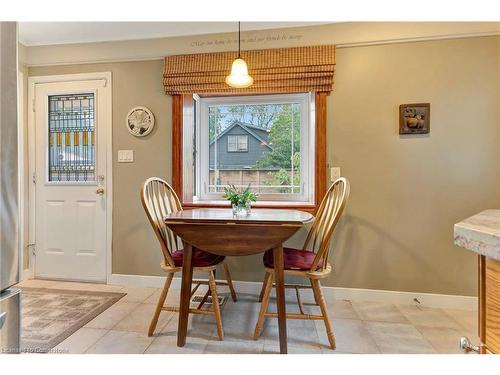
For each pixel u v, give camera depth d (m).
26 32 2.34
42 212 2.60
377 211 2.17
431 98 2.08
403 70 2.11
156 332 1.72
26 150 2.59
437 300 2.10
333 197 1.83
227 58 2.28
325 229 1.77
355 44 2.15
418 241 2.13
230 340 1.64
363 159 2.17
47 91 2.56
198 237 1.56
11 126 0.63
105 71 2.47
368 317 1.92
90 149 2.54
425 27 2.07
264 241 1.53
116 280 2.49
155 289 2.39
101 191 2.50
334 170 2.20
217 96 2.66
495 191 2.02
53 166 2.60
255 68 2.23
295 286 1.95
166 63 2.34
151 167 2.44
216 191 2.72
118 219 2.49
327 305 2.11
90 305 2.08
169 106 2.40
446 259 2.09
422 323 1.85
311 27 2.20
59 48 2.51
